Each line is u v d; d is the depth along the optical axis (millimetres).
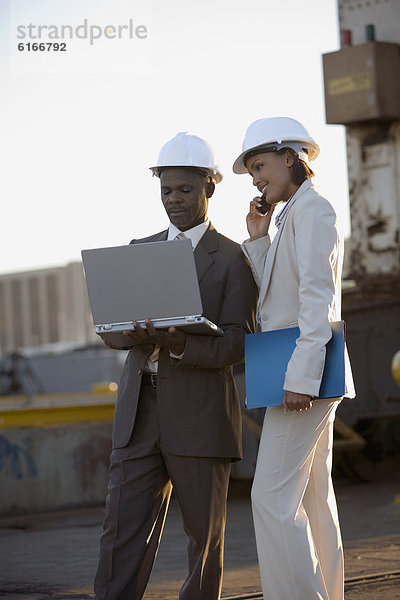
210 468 4000
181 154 4066
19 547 7117
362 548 6441
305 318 3662
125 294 3777
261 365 3793
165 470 4086
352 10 12562
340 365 3670
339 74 12164
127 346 4102
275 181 3916
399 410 12383
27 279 128375
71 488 9156
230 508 9078
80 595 5242
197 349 3877
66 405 9812
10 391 28188
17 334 126750
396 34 12250
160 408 3973
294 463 3791
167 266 3717
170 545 6973
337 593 3973
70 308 120438
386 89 11961
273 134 3891
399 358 9305
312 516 3980
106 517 4008
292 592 3715
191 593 4031
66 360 33000
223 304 4074
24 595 5285
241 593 5043
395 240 12586
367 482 11047
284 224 3846
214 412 4016
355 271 12945
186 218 4113
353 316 12742
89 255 3773
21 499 8844
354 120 12109
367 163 12750
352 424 12359
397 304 12516
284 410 3777
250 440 9719
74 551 6820
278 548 3738
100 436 9406
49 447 9070
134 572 3975
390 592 4953
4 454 8812
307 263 3688
